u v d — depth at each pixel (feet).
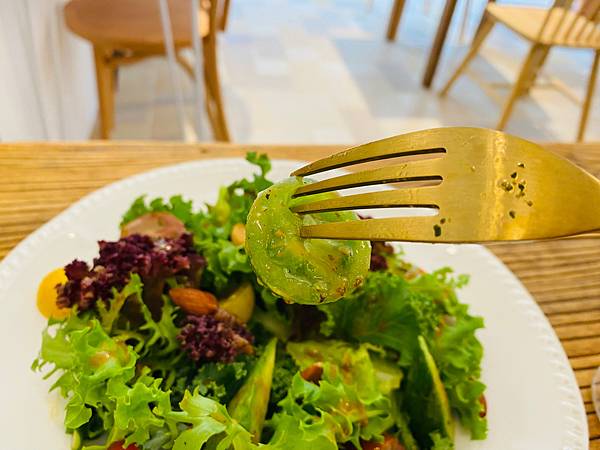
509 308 0.72
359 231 0.35
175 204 0.71
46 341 0.55
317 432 0.51
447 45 3.44
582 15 2.23
